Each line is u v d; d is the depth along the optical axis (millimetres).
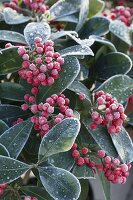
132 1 925
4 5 705
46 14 650
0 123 529
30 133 548
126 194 998
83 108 561
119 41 692
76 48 545
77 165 531
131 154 546
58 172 486
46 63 515
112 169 539
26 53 521
